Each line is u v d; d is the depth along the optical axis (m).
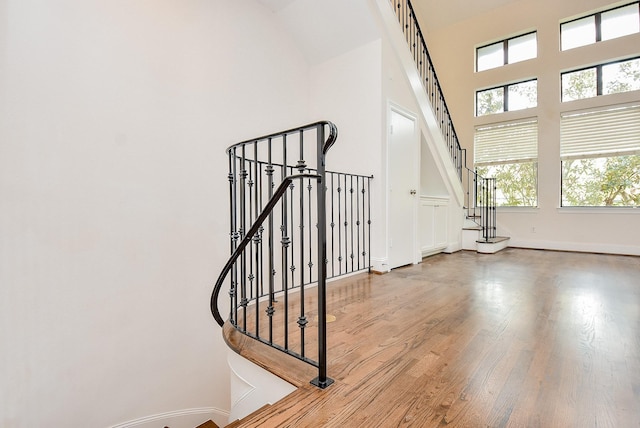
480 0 5.63
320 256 1.20
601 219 4.76
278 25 3.46
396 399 1.10
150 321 2.44
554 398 1.09
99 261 2.19
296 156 3.61
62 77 2.04
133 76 2.36
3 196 1.82
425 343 1.57
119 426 2.28
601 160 4.80
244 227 1.86
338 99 3.53
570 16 5.00
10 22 1.85
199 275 2.73
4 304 1.83
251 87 3.17
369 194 3.26
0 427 1.82
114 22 2.27
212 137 2.84
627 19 4.68
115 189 2.26
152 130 2.46
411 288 2.68
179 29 2.64
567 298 2.35
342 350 1.50
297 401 1.10
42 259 1.96
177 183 2.60
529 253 4.76
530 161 5.36
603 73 4.82
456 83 6.10
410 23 4.30
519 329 1.74
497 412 1.02
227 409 2.87
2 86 1.82
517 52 5.58
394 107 3.42
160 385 2.49
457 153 5.36
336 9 3.13
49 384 1.99
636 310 2.06
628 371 1.27
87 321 2.14
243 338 1.68
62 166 2.04
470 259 4.21
